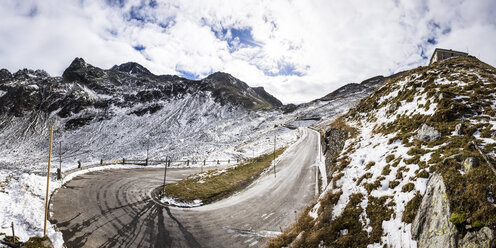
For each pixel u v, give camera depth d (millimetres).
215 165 50312
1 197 16656
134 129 156875
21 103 180000
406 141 16953
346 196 14836
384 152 17359
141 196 23734
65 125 164000
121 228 16781
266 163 42625
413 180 11945
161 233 16938
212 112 168875
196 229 18125
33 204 17109
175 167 44188
